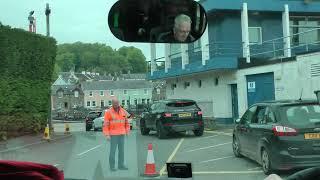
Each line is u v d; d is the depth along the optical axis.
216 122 29.56
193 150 17.59
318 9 31.22
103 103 118.69
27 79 28.52
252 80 27.34
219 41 30.30
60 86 124.88
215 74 31.08
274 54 28.70
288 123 11.23
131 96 113.94
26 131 28.22
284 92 24.22
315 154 11.05
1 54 25.72
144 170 10.05
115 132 12.16
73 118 84.00
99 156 7.52
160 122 23.41
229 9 29.20
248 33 29.94
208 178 11.36
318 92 6.71
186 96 35.50
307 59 22.36
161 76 36.16
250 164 13.44
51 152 12.84
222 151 16.81
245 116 13.86
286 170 11.60
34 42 29.34
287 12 29.80
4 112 25.72
